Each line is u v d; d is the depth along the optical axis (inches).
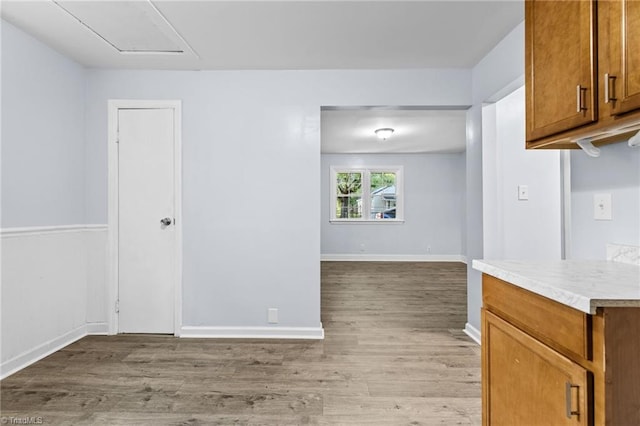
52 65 105.4
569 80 50.4
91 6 83.1
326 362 99.6
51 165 105.5
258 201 120.9
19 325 94.2
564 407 38.2
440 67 120.2
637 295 35.2
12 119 92.2
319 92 120.8
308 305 120.6
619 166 58.9
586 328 35.6
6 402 77.9
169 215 120.8
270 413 74.1
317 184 120.9
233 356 103.5
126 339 116.7
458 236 308.3
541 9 56.8
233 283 120.7
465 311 153.5
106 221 120.7
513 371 48.2
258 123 120.5
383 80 121.0
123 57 111.0
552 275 46.6
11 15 87.1
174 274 120.8
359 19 89.2
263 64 116.3
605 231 61.9
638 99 40.4
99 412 74.2
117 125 120.3
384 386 85.7
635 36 40.8
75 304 115.6
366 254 309.9
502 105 112.8
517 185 113.3
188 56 109.9
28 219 97.3
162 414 73.5
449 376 91.2
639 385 34.2
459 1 81.6
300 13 86.2
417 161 307.7
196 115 120.3
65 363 97.9
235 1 81.0
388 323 136.3
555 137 56.0
